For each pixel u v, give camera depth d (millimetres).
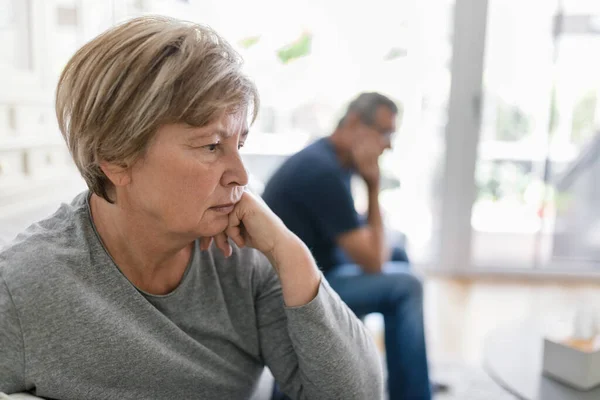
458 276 3396
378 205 1638
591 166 3244
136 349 649
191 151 585
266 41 3189
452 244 3396
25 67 1499
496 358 1267
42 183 1522
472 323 2666
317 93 3248
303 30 3184
